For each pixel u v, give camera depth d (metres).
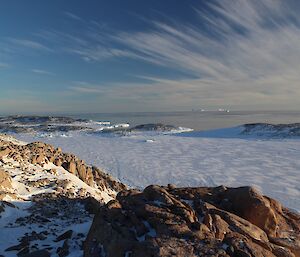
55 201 16.66
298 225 9.54
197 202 9.71
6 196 15.35
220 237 7.92
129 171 52.97
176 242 7.19
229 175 49.78
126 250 7.44
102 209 9.31
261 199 9.28
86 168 26.06
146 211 8.86
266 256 7.26
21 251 9.75
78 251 9.39
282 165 58.09
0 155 21.12
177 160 65.19
